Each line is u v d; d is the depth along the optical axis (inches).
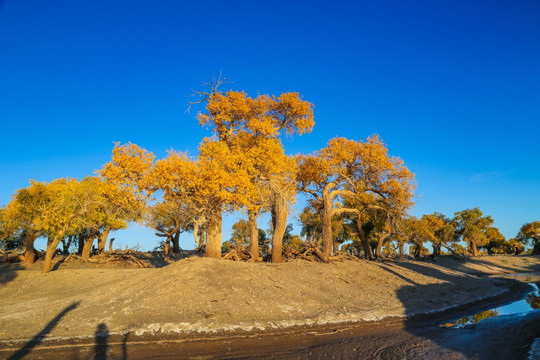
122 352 465.7
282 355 468.4
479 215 2741.1
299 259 1197.1
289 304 717.9
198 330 560.1
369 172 1317.7
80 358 441.7
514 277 1701.5
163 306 639.1
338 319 658.2
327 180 1311.5
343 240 1988.2
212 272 813.9
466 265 2075.5
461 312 807.1
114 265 1392.7
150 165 947.3
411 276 1160.2
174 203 941.2
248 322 607.2
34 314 627.8
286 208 1135.0
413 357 464.1
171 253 1877.5
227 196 886.4
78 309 645.9
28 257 1326.3
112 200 994.7
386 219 1492.4
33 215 1139.3
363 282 983.0
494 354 476.4
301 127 1163.9
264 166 1040.8
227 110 1067.9
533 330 610.2
